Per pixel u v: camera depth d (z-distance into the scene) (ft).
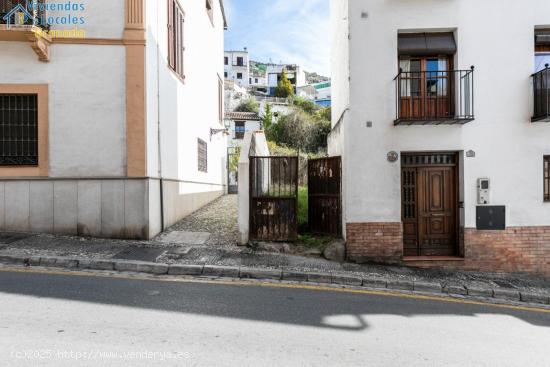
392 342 14.56
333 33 38.78
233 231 33.12
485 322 17.75
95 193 29.35
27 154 29.45
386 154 27.99
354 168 27.94
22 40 28.63
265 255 27.02
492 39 28.09
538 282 25.58
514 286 24.17
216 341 13.74
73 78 29.30
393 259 27.81
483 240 27.91
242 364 12.07
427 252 28.96
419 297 21.45
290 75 261.03
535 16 28.09
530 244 27.94
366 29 28.07
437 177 29.09
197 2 46.62
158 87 32.19
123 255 24.97
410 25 28.04
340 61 33.30
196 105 45.50
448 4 27.99
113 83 29.45
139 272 23.16
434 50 28.09
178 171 37.68
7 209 28.99
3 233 28.32
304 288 21.61
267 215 29.14
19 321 14.67
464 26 28.04
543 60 29.27
